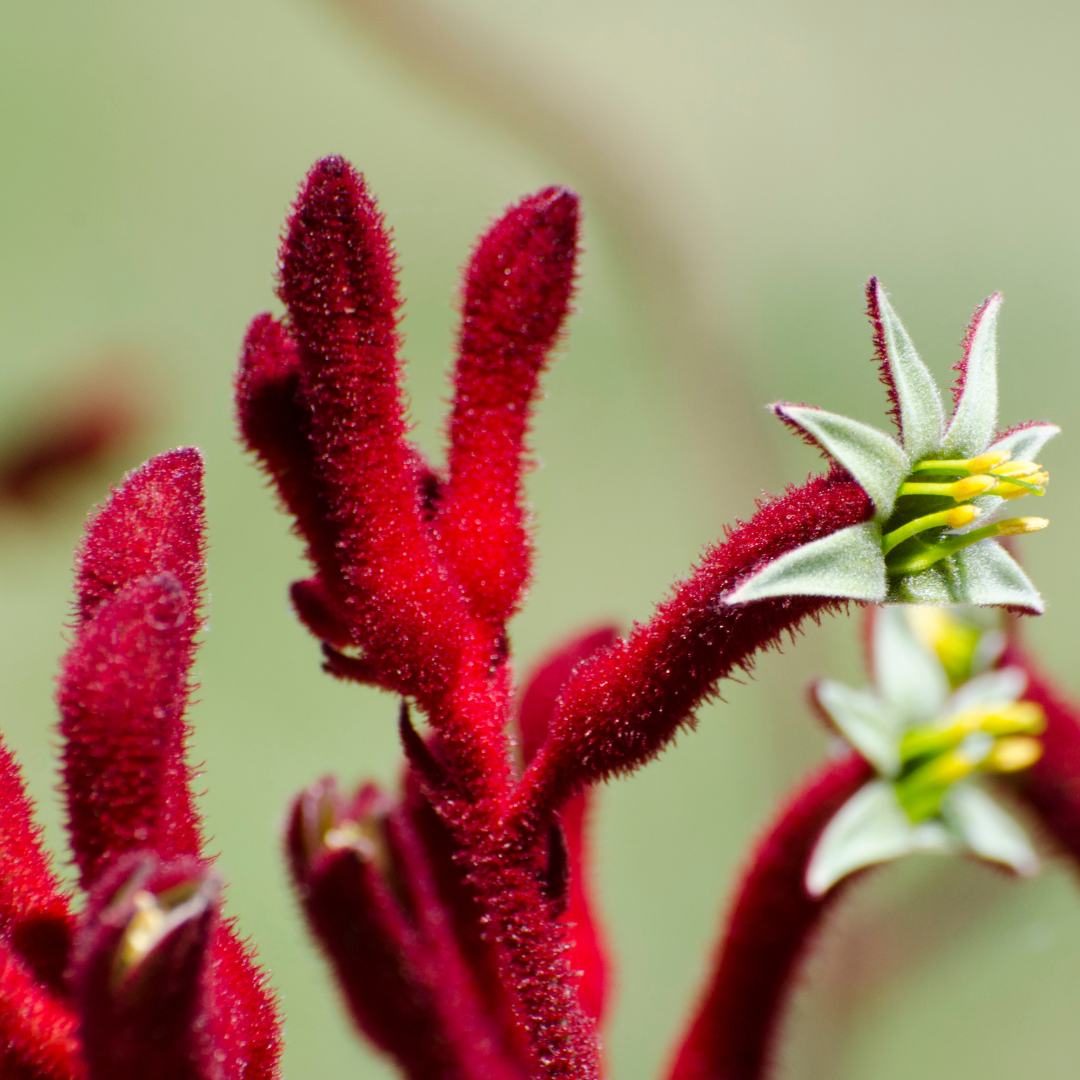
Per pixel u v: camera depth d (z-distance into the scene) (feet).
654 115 2.49
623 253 2.18
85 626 1.32
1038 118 3.09
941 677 1.53
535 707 1.42
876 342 1.33
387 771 2.52
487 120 2.18
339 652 1.35
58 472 2.17
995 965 2.33
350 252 1.34
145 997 1.26
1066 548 2.57
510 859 1.34
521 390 1.36
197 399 2.77
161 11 3.11
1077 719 1.53
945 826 1.52
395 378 1.35
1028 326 2.92
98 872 1.30
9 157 2.90
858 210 2.97
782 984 1.48
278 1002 1.33
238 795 2.50
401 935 1.40
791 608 1.33
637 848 2.40
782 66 2.94
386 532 1.34
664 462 2.78
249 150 3.04
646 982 2.33
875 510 1.32
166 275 2.87
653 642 1.33
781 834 1.50
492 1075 1.39
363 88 3.01
